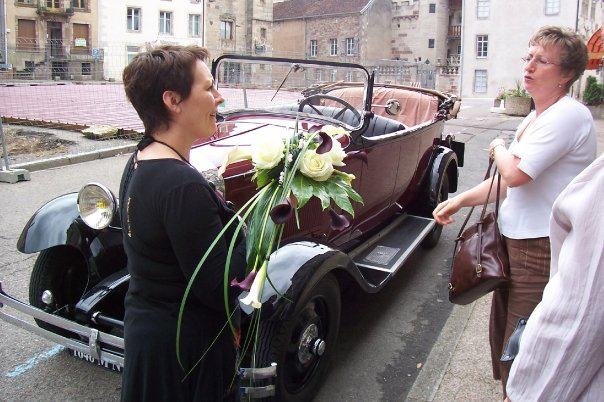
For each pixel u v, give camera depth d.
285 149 1.86
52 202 3.45
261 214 1.80
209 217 1.69
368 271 3.81
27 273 4.76
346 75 4.45
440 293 4.69
